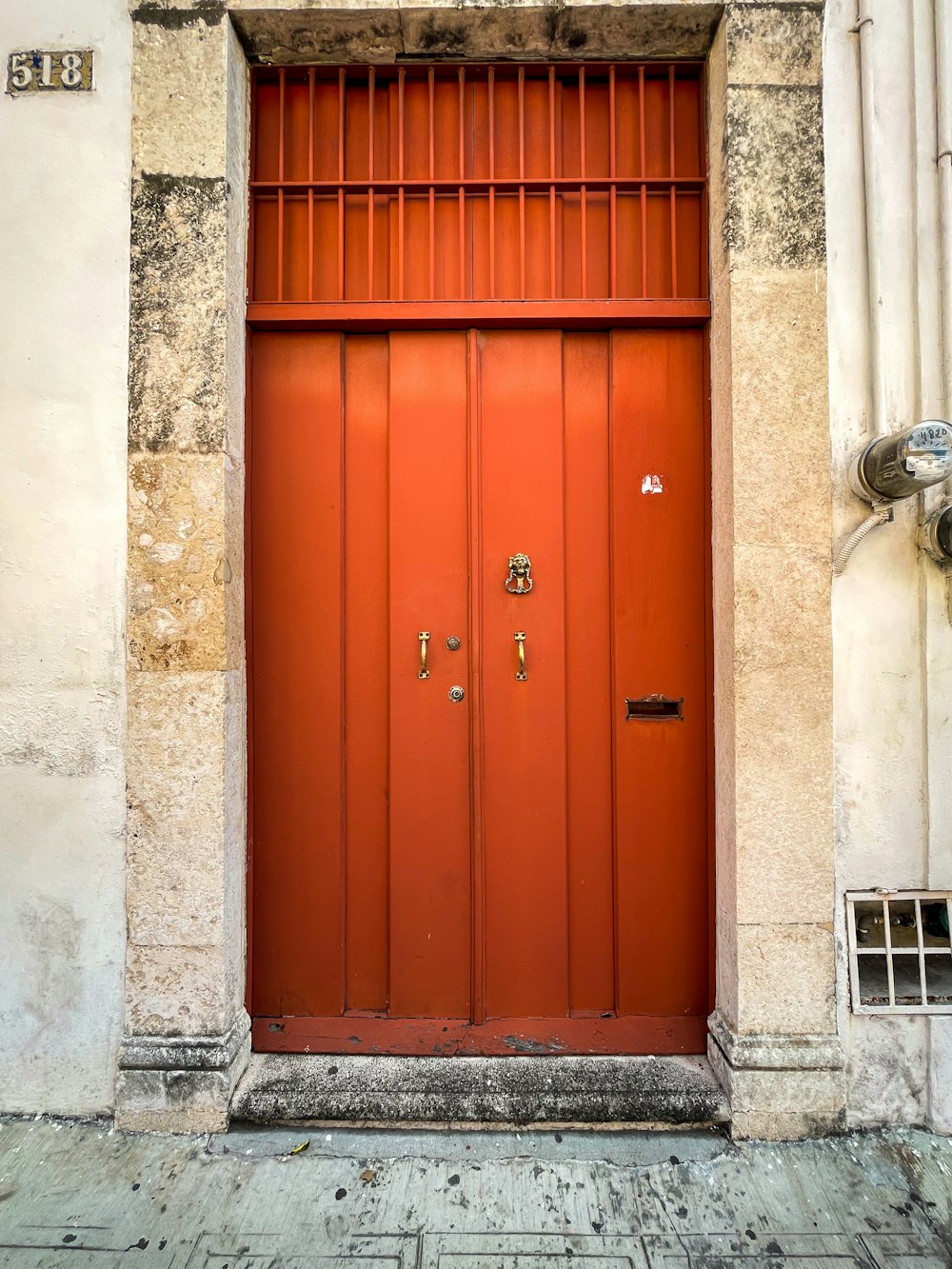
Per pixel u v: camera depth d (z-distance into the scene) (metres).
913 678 2.19
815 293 2.16
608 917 2.44
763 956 2.15
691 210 2.39
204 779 2.17
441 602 2.43
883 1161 2.03
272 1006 2.42
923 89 2.18
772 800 2.16
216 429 2.17
